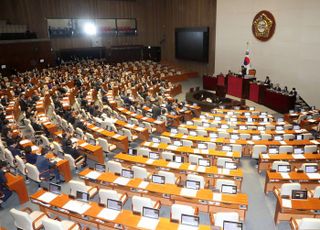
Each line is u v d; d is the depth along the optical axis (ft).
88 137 47.42
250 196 36.55
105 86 93.66
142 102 78.84
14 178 34.88
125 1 140.77
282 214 29.84
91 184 35.32
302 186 34.37
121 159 39.86
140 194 33.27
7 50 105.60
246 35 95.71
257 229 30.42
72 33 130.72
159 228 24.26
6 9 116.16
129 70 125.49
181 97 95.14
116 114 63.46
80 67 121.70
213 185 36.52
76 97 78.38
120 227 25.48
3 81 95.45
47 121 56.59
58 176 39.29
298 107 76.43
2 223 31.94
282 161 39.37
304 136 48.60
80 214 26.76
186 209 26.12
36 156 39.65
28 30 115.24
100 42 138.62
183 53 131.85
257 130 53.78
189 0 126.21
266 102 78.95
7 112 62.59
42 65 119.14
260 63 92.27
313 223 23.99
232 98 89.25
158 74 117.50
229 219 26.48
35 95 75.41
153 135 58.29
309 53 76.13
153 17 146.72
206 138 48.57
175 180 35.04
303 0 75.56
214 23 115.44
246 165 45.14
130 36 145.48
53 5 124.26
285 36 82.33
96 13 134.72
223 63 107.55
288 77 83.66
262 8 88.12
